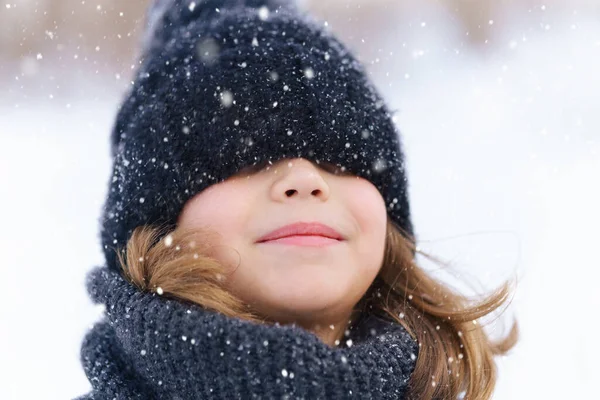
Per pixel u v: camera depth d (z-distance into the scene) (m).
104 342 0.81
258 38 0.81
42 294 1.17
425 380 0.82
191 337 0.75
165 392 0.77
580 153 1.51
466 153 1.51
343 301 0.80
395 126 0.86
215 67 0.80
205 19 0.84
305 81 0.80
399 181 0.85
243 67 0.80
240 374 0.75
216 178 0.79
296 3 0.87
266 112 0.79
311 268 0.78
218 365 0.75
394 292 0.86
